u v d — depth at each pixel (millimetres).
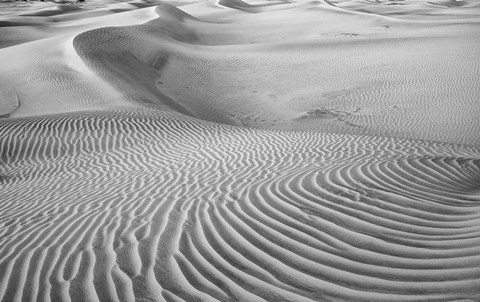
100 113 13250
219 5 66500
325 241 4023
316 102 19125
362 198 4863
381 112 17062
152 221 4934
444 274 3258
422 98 17750
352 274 3449
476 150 8211
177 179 6770
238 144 9188
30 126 11750
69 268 4020
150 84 21594
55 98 17172
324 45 29266
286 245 4031
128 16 46125
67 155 10039
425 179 5387
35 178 8555
